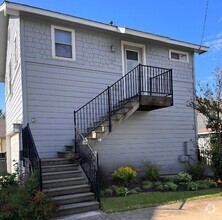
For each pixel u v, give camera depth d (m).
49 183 7.52
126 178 9.62
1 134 26.58
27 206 6.12
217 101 12.48
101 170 9.46
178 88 13.43
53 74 10.10
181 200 7.91
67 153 8.88
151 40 12.43
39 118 9.65
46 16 9.86
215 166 10.77
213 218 6.31
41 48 9.96
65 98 10.26
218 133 12.16
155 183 9.73
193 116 13.80
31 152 7.98
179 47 13.55
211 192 8.92
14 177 7.79
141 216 6.52
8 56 13.91
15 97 11.18
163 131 12.71
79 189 7.64
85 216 6.68
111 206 7.27
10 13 9.45
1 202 6.34
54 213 6.51
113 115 9.95
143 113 12.22
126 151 11.52
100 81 11.14
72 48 10.63
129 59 12.16
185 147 13.27
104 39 11.46
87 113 10.67
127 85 11.74
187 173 10.85
